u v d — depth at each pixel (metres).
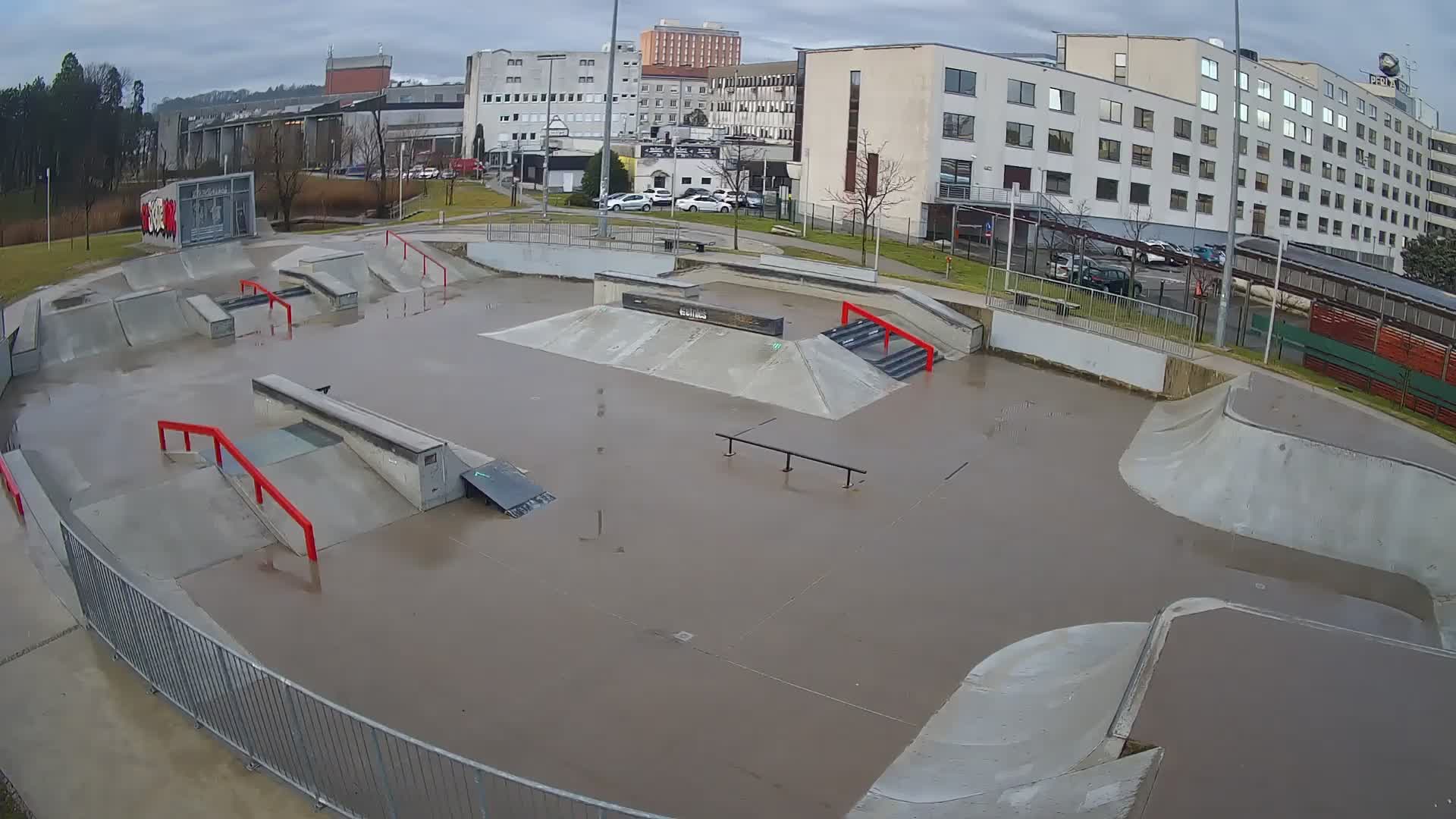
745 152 70.62
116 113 85.50
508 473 18.73
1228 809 8.73
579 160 81.44
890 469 20.61
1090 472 21.06
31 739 10.30
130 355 27.59
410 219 50.53
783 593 15.19
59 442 20.67
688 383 25.94
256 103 133.00
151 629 10.93
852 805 10.48
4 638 12.27
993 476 20.53
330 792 9.59
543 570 15.60
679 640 13.74
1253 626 12.05
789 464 20.33
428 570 15.52
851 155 55.00
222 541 15.85
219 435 17.98
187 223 37.56
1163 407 26.02
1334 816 8.66
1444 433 21.39
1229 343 30.75
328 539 16.28
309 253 37.25
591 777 10.78
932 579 15.84
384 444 17.92
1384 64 93.06
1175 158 62.81
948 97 51.81
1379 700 10.52
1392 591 16.27
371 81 147.75
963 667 13.34
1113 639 13.78
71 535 12.38
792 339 27.31
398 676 12.62
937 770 10.90
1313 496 18.22
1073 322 29.61
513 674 12.76
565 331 29.70
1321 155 75.69
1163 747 9.65
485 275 40.41
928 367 28.72
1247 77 67.00
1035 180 55.94
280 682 9.47
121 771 9.86
